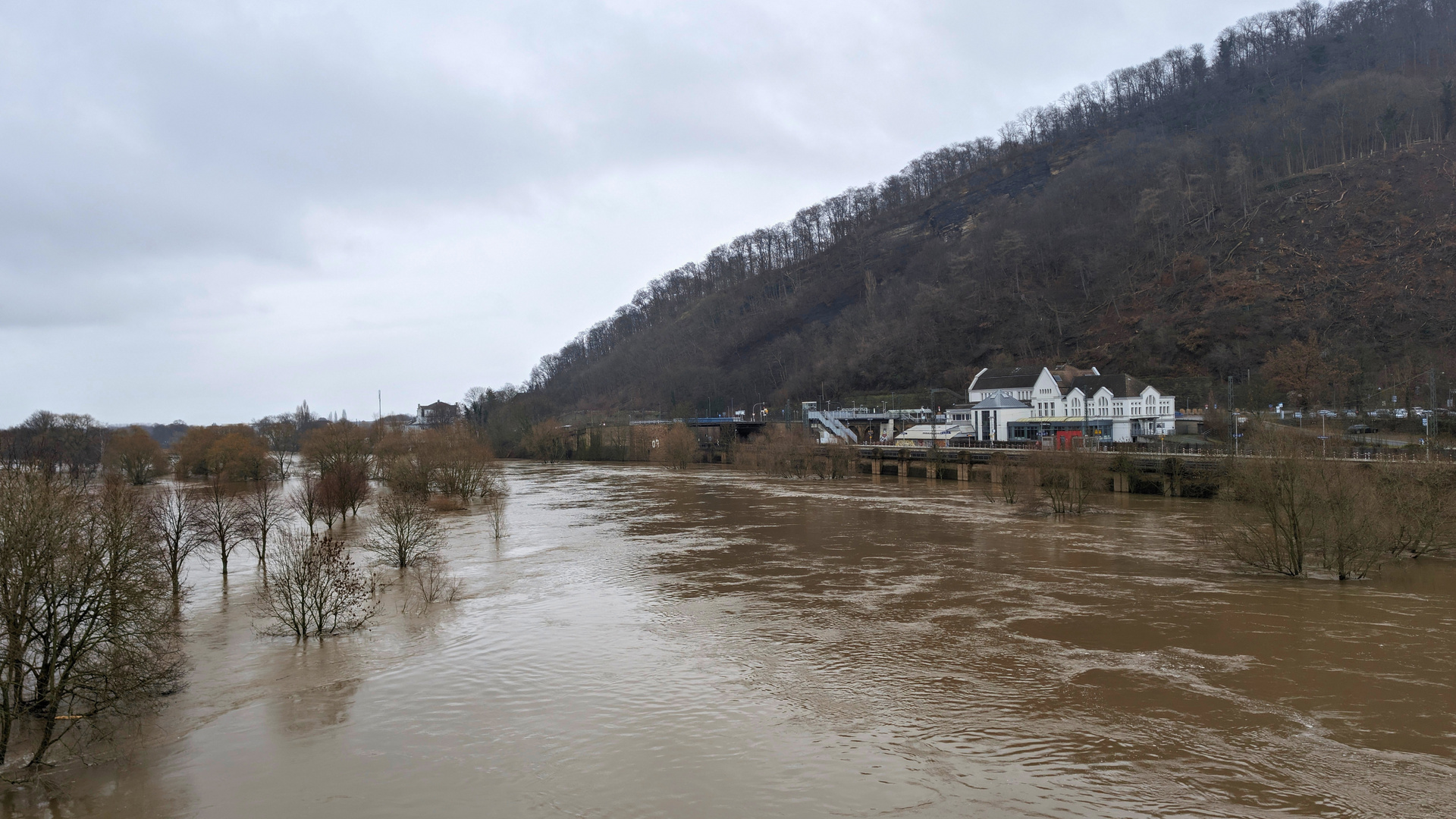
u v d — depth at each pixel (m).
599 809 18.78
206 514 50.56
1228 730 22.47
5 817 18.42
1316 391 121.62
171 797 19.52
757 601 38.91
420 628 34.75
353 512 72.12
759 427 180.38
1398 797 18.58
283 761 21.53
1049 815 18.11
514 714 24.84
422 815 18.58
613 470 149.25
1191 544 52.50
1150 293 176.38
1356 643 29.95
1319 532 41.09
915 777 20.14
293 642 32.59
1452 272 136.00
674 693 26.47
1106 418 125.69
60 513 22.97
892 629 33.59
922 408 178.25
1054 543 54.03
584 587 42.72
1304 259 156.12
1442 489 46.47
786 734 22.97
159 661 27.06
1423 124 193.50
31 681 24.55
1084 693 25.58
